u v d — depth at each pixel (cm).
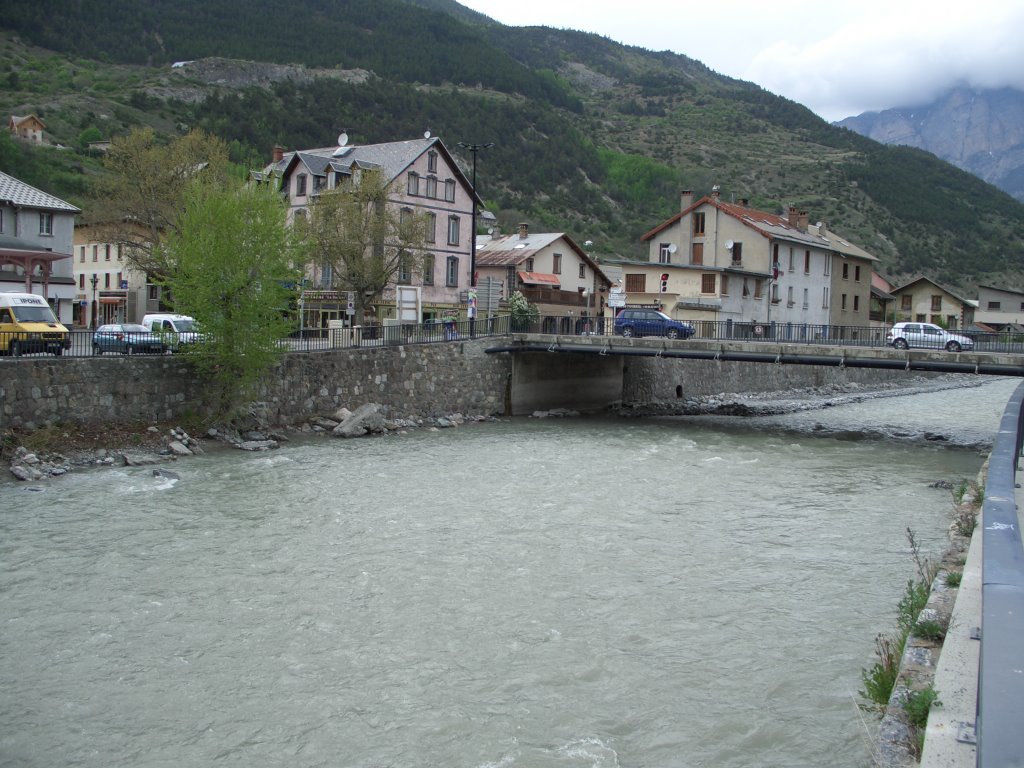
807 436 3966
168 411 3039
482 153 13975
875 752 675
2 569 1587
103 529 1878
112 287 6950
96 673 1170
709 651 1277
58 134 11319
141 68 17138
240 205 3061
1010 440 948
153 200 5272
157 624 1345
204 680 1155
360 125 13950
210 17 19650
